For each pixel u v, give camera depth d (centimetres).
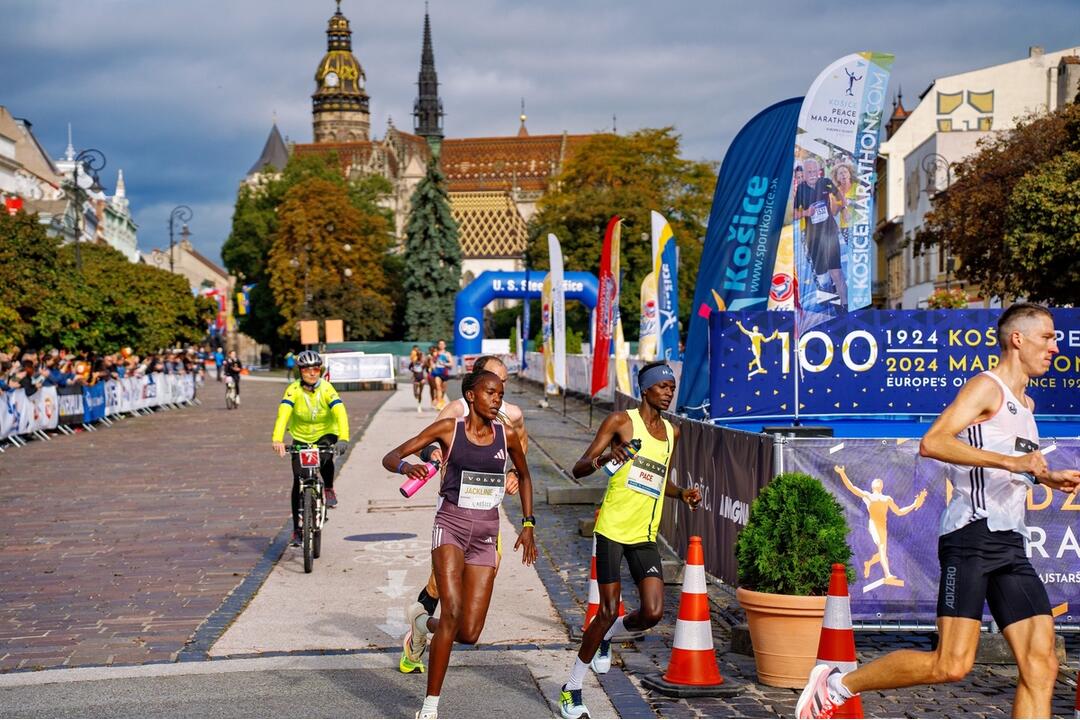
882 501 789
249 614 891
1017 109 6962
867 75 1238
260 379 7556
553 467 1964
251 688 678
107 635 823
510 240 14538
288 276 8544
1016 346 518
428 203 8962
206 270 17350
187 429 3009
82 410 3039
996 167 3816
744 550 707
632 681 699
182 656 758
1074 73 5609
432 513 1454
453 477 616
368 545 1223
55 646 792
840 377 1355
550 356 3506
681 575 1022
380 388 5259
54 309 3631
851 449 788
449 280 8956
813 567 684
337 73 18888
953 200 3912
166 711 630
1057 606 787
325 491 1130
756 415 1341
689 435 1048
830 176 1248
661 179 8481
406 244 9094
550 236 3170
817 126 1243
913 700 670
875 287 8525
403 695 663
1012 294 3722
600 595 633
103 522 1391
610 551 642
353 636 816
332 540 1255
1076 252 3130
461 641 607
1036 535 785
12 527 1352
